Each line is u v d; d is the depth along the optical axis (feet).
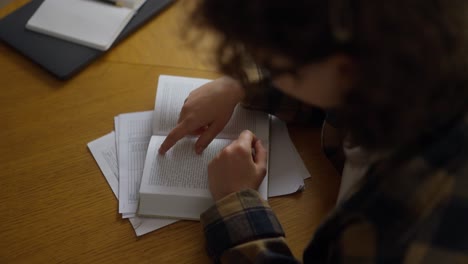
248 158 2.66
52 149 2.85
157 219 2.62
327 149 2.79
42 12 3.31
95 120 2.97
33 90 3.06
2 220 2.60
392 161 1.73
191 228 2.60
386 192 1.72
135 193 2.71
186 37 1.71
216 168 2.65
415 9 1.38
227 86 2.92
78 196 2.69
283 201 2.71
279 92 2.83
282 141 2.93
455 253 1.61
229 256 2.38
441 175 1.62
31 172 2.76
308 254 2.15
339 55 1.47
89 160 2.82
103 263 2.49
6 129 2.90
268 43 1.49
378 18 1.37
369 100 1.55
